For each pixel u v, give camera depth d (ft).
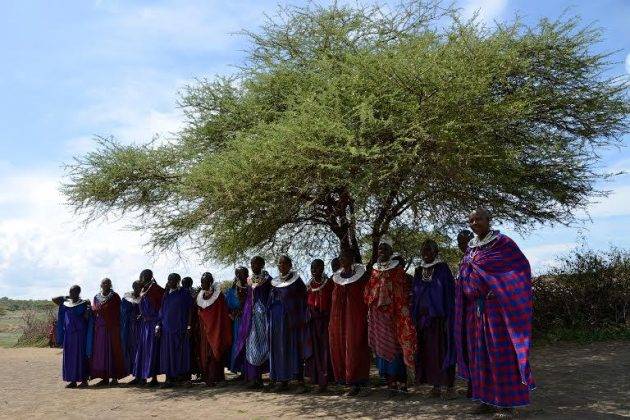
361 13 37.06
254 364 27.89
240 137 32.22
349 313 24.80
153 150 38.55
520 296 18.86
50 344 62.44
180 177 36.81
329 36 37.19
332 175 28.81
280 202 31.35
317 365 26.50
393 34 35.86
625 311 40.98
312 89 33.40
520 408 20.18
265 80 36.81
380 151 27.25
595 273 41.83
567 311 41.91
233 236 37.14
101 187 37.52
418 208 35.76
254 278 28.73
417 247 42.60
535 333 40.96
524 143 31.81
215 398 26.14
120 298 34.06
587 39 30.76
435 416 19.98
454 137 26.18
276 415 21.63
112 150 38.27
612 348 35.27
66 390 30.99
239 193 29.40
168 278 31.17
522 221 36.58
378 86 28.04
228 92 39.24
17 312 145.59
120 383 33.01
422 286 23.54
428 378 23.40
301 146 26.61
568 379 26.03
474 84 26.71
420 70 26.35
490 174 29.60
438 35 28.99
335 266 27.32
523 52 30.37
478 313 19.47
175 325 30.55
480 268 19.51
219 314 30.25
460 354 20.35
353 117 27.50
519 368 18.33
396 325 23.86
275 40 39.09
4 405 26.21
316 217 40.83
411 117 26.81
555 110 32.19
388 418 20.21
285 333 26.91
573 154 32.96
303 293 27.43
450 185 31.35
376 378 30.14
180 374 30.63
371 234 39.19
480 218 19.94
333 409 22.30
